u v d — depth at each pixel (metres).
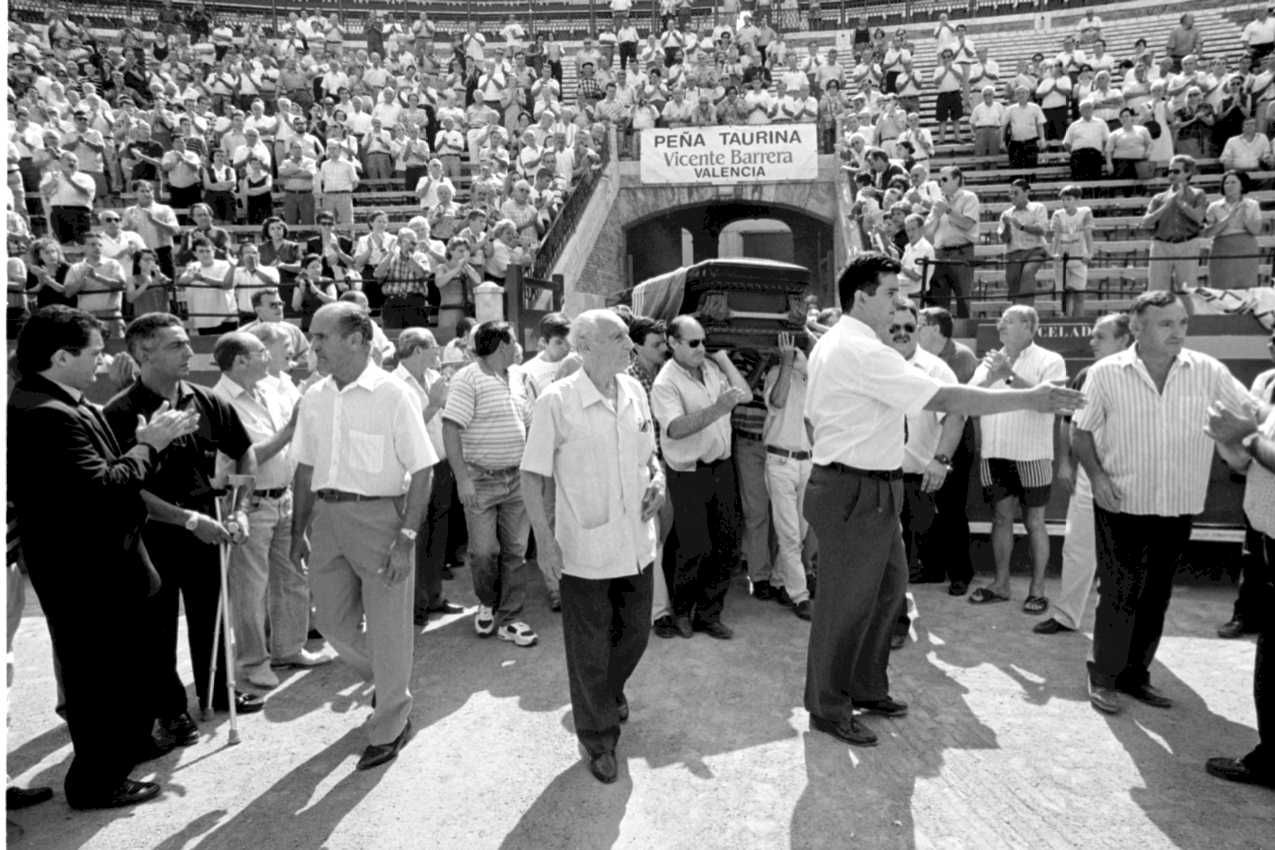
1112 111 14.48
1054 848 3.13
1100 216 13.22
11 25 18.56
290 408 5.22
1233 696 4.37
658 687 4.61
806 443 5.62
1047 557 5.74
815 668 4.02
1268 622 3.46
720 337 5.48
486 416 5.34
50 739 4.25
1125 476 4.09
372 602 3.85
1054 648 5.06
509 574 5.54
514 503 5.48
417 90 18.11
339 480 3.85
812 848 3.16
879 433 3.85
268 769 3.84
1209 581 6.37
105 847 3.26
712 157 15.70
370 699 4.61
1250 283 8.97
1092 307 10.81
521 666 4.98
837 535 3.88
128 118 15.35
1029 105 14.85
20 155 13.16
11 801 3.55
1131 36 21.56
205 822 3.42
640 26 26.75
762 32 21.27
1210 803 3.40
